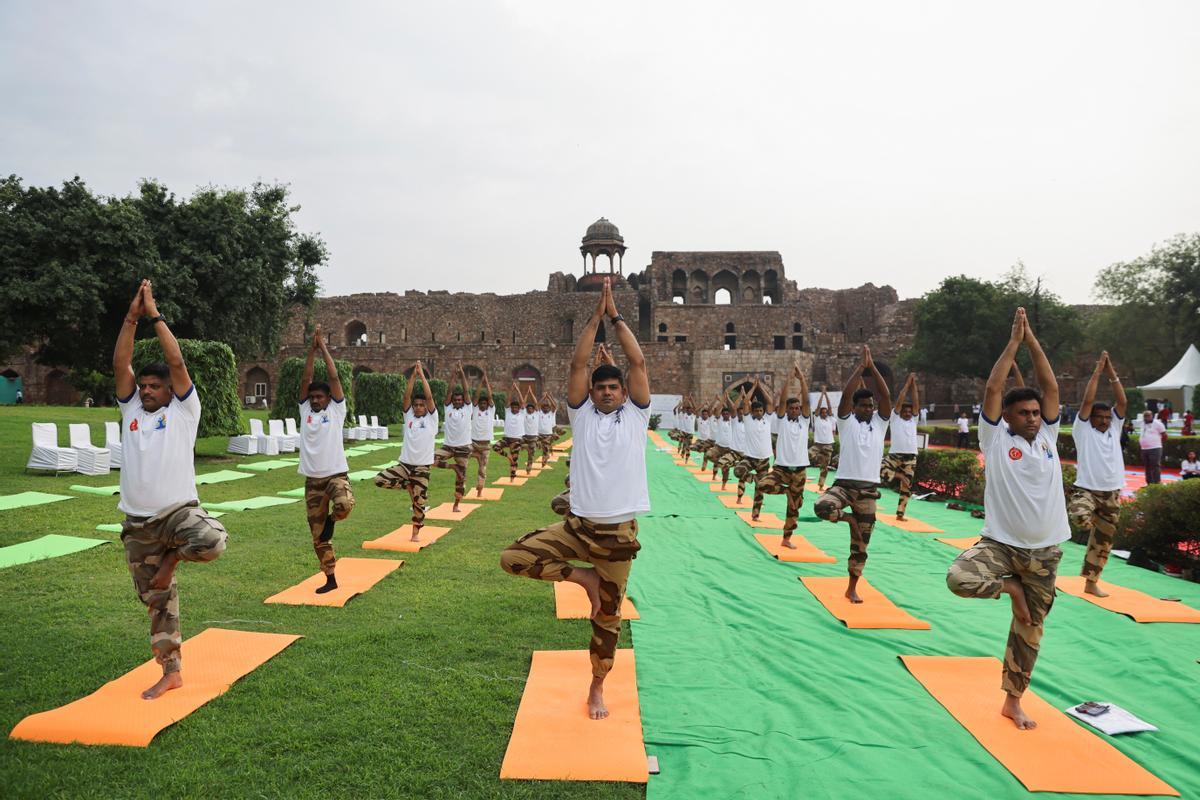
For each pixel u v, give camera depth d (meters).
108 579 7.12
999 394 4.89
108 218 27.69
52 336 29.47
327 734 4.16
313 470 6.93
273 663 5.17
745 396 14.79
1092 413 7.71
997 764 4.00
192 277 29.88
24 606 6.25
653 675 5.24
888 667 5.51
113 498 11.55
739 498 14.73
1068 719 4.56
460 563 8.41
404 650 5.49
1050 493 4.53
